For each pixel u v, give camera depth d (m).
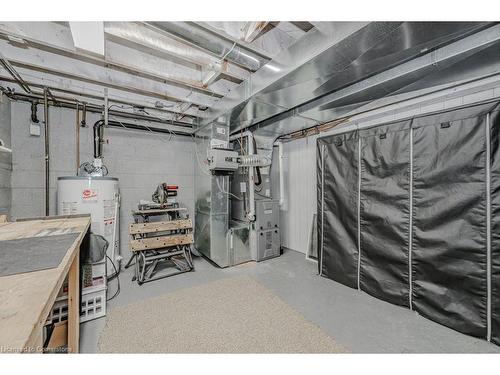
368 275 2.42
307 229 3.96
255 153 3.74
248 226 3.64
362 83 2.20
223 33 1.64
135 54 2.08
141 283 2.70
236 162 3.30
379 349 1.59
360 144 2.53
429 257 1.97
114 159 3.46
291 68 1.77
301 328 1.84
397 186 2.21
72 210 2.61
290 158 4.28
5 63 1.96
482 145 1.72
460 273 1.80
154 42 1.79
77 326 1.48
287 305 2.21
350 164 2.62
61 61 2.14
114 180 2.94
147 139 3.75
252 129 3.74
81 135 3.18
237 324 1.90
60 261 0.95
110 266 2.86
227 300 2.31
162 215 3.74
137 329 1.83
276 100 2.38
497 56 1.61
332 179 2.81
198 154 3.83
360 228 2.51
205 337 1.73
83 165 2.88
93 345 1.65
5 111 2.58
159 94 2.75
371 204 2.41
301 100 2.38
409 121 2.15
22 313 0.56
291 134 4.08
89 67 2.26
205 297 2.38
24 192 2.81
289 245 4.32
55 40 1.73
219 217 3.38
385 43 1.45
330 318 1.98
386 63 1.73
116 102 3.09
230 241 3.40
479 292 1.71
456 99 2.32
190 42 1.70
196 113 3.43
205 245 3.53
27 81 2.41
